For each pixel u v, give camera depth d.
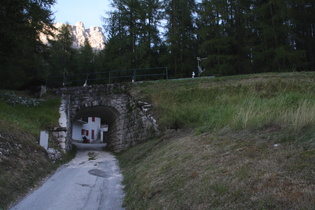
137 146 14.52
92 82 44.12
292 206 3.16
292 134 5.89
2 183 7.01
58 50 47.34
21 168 8.70
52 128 16.16
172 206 4.57
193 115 12.60
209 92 16.98
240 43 31.94
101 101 20.75
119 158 14.84
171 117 13.06
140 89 20.06
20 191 7.38
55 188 8.05
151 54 36.88
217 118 9.91
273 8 27.92
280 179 3.92
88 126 46.88
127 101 20.05
